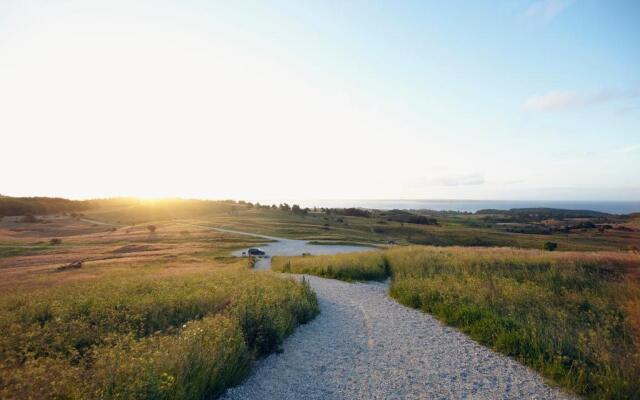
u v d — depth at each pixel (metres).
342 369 7.91
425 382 7.29
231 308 10.20
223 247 63.97
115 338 8.03
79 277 26.81
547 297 13.17
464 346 9.36
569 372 7.10
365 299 15.41
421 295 14.09
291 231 95.44
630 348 8.29
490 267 19.33
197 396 5.77
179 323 9.97
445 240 89.75
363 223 124.06
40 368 5.69
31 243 75.75
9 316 10.57
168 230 97.00
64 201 191.75
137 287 15.55
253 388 6.86
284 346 9.32
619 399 6.18
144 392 5.15
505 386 7.09
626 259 19.64
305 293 14.00
